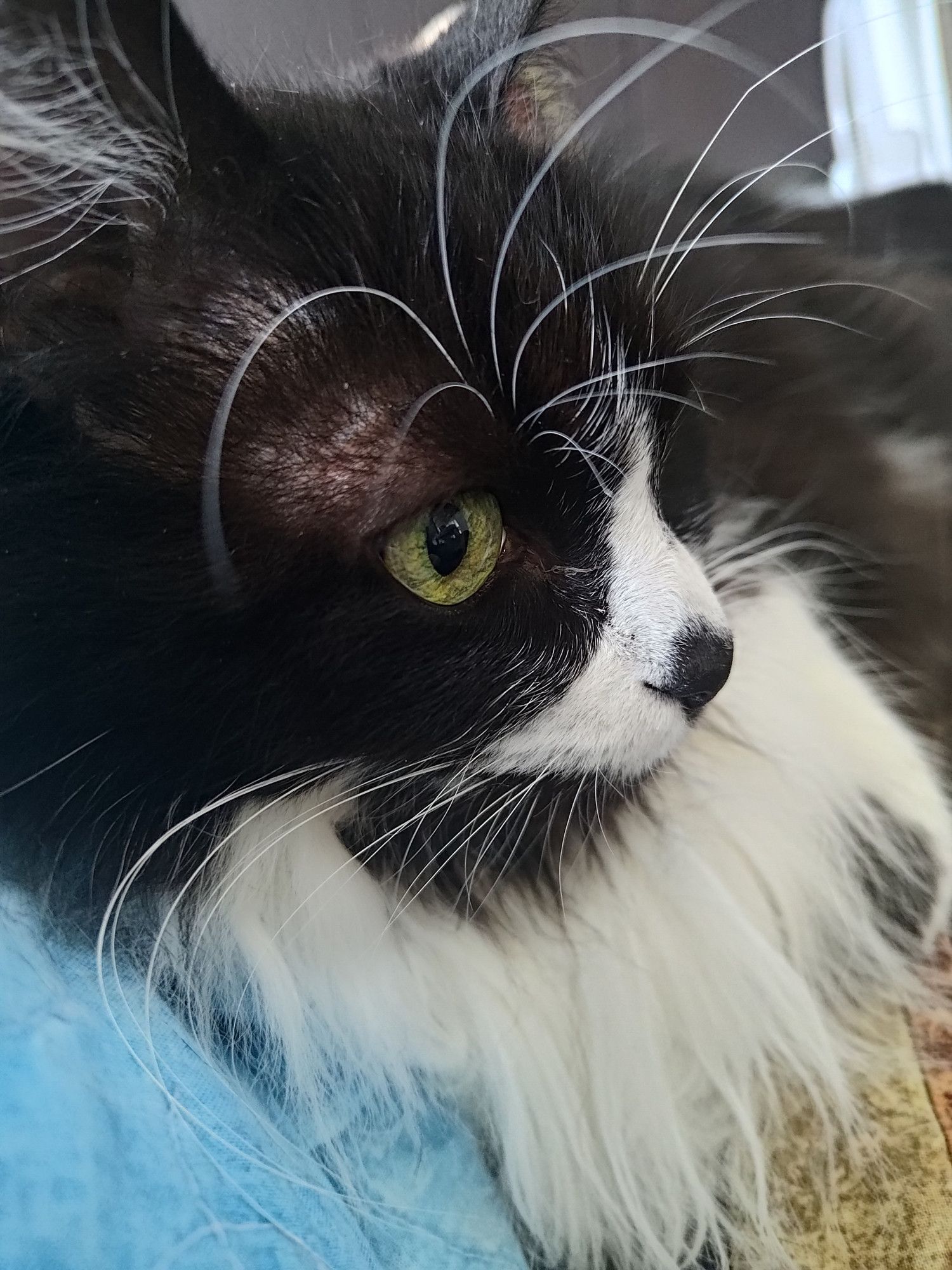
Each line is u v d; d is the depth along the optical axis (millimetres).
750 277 254
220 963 198
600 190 205
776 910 230
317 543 166
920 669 262
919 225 278
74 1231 159
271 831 194
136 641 169
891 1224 203
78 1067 175
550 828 214
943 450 280
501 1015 211
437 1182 197
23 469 164
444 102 194
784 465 260
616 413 185
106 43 145
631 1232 210
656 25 220
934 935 239
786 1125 217
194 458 163
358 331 164
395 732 183
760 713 236
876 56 260
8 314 157
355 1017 204
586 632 192
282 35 215
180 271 161
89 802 182
